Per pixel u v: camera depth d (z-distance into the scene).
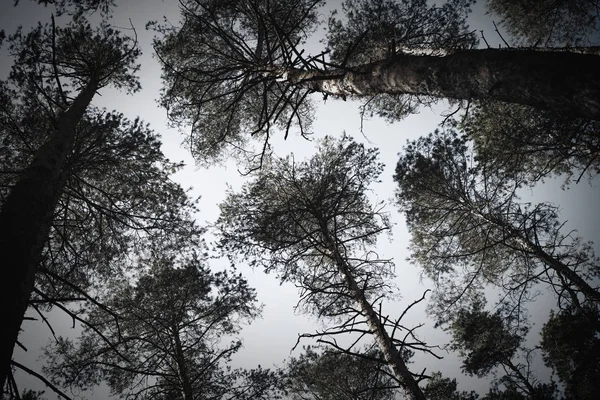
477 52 2.62
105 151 6.55
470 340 10.66
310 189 8.26
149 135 7.11
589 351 8.12
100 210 6.35
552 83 2.02
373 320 5.28
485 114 7.12
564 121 5.77
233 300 8.41
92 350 7.46
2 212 3.49
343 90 4.03
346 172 8.12
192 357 8.20
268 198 8.65
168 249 8.30
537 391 9.27
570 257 8.06
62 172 5.67
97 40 7.39
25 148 6.53
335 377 9.30
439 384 10.68
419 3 7.43
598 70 1.81
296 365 9.96
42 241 3.78
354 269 7.11
